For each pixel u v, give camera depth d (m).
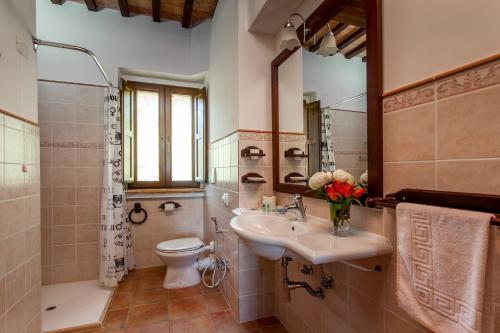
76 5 2.48
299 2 1.53
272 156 1.88
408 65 0.84
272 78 1.85
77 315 1.79
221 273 2.18
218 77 2.38
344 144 1.18
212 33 2.63
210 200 2.65
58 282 2.34
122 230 2.36
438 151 0.75
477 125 0.66
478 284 0.57
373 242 0.94
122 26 2.61
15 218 1.25
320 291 1.27
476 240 0.58
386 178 0.93
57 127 2.35
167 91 2.93
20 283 1.28
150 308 1.92
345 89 1.17
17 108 1.28
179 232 2.82
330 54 1.28
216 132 2.44
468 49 0.67
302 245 0.90
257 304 1.80
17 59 1.28
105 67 2.54
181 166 3.01
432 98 0.77
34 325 1.42
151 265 2.71
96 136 2.47
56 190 2.34
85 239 2.42
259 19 1.70
